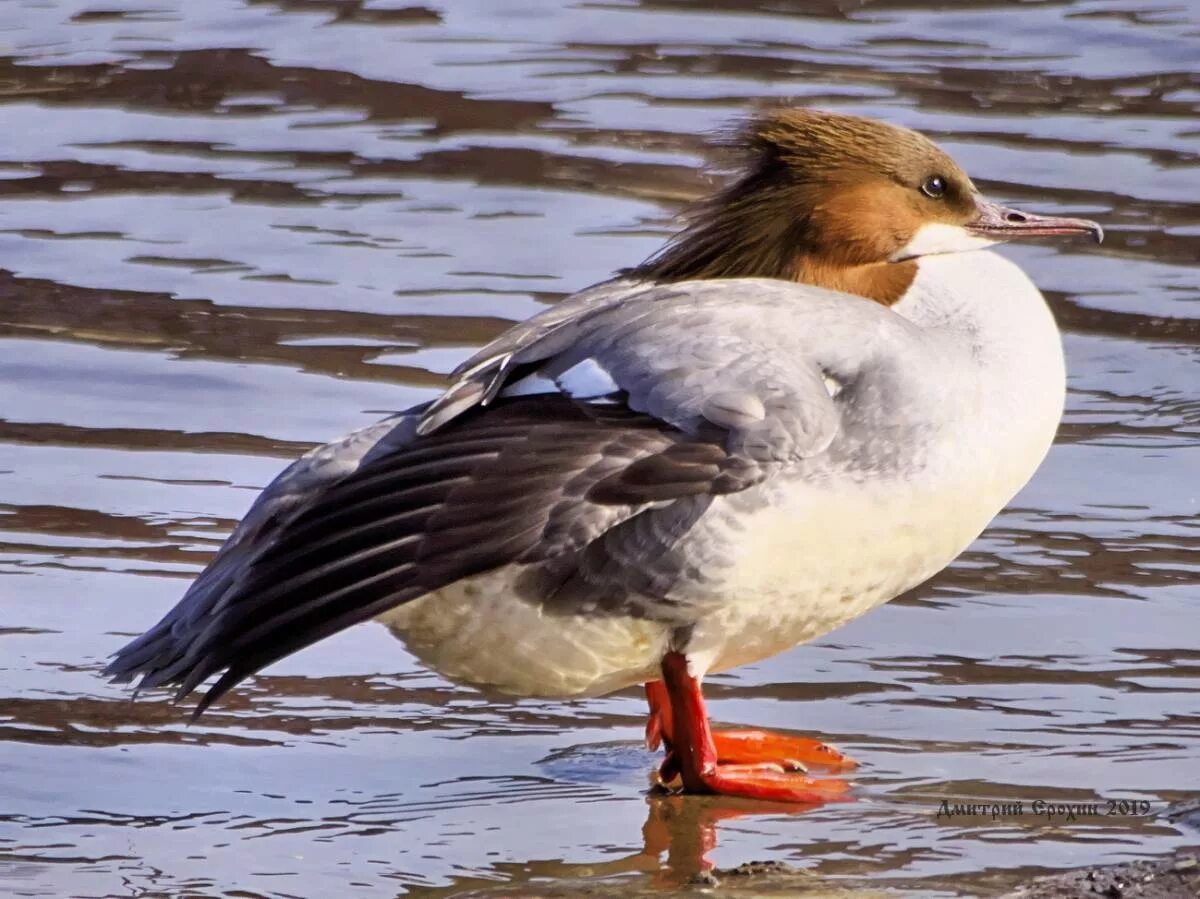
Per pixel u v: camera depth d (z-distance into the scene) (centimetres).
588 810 949
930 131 1959
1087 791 943
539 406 936
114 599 1150
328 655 1133
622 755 1023
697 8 2358
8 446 1347
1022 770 971
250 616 891
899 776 970
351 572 889
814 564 955
